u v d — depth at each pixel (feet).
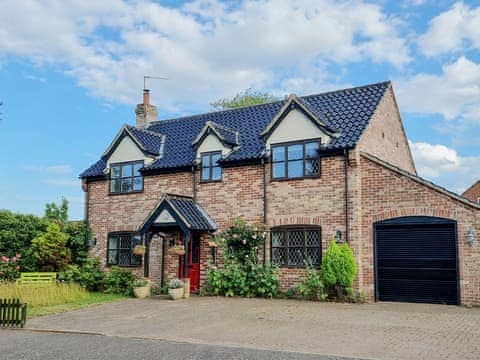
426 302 54.29
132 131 79.10
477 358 30.01
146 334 39.81
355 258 57.16
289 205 62.85
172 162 74.08
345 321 43.29
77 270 72.64
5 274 73.72
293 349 33.06
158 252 73.20
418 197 55.42
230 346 34.47
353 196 58.18
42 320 48.37
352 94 68.85
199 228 65.36
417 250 55.16
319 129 61.62
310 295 58.49
